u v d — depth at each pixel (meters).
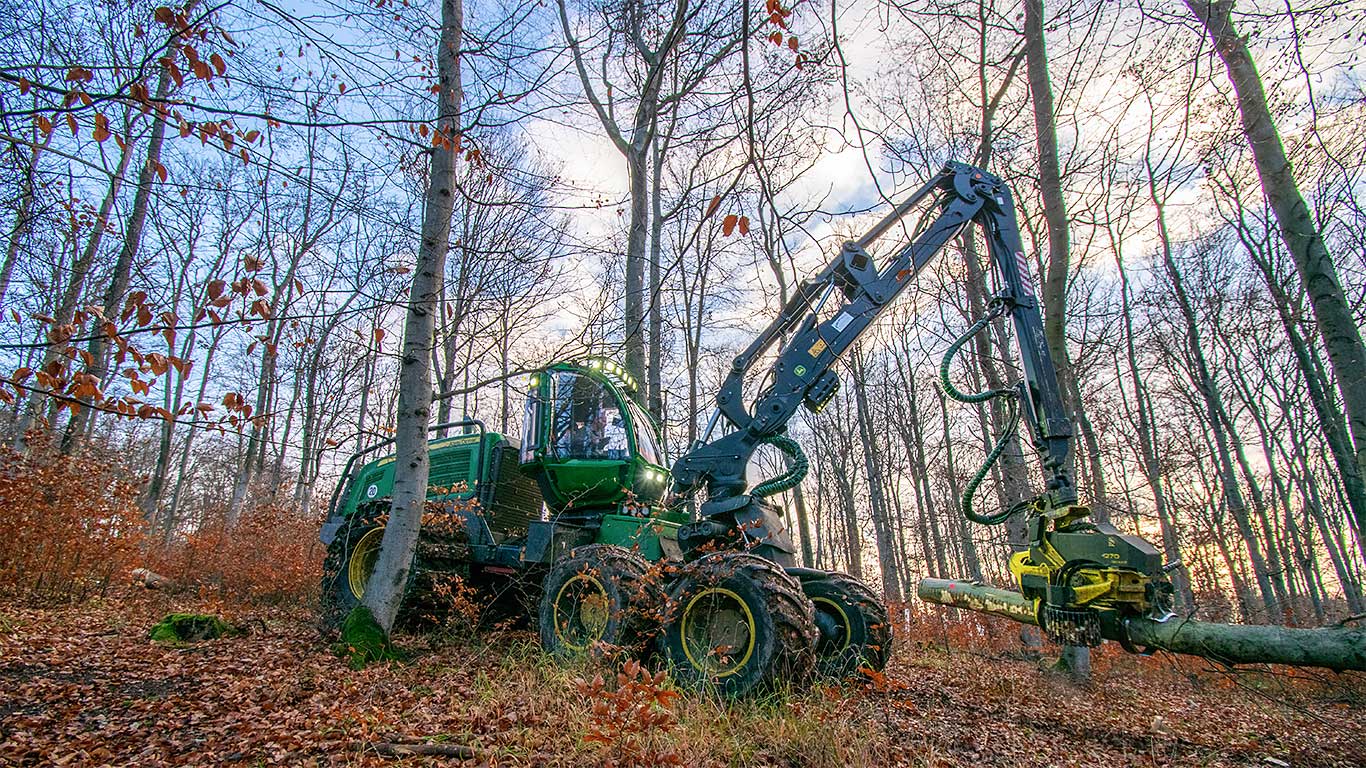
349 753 3.34
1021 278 5.19
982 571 19.84
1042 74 7.60
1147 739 4.55
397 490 5.72
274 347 3.56
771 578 4.54
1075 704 5.67
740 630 4.88
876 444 24.66
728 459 5.54
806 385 5.49
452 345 10.91
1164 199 4.08
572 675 4.65
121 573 8.81
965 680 6.37
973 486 5.11
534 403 6.80
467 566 6.58
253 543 10.66
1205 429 16.92
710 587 4.67
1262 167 5.82
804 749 3.57
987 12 3.25
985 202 5.60
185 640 6.04
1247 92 5.86
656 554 6.09
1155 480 13.50
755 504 5.30
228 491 32.47
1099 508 9.81
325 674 4.83
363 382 18.16
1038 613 4.38
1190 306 15.37
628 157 11.60
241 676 4.76
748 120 2.45
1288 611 11.21
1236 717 5.43
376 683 4.62
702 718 3.83
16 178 3.24
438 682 4.75
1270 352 16.09
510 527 7.27
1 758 3.12
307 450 19.00
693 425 13.59
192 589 10.12
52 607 7.27
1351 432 5.25
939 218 5.58
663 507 6.92
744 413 5.64
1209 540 12.99
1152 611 3.95
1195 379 15.68
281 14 2.81
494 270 6.84
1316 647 3.38
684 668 4.57
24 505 7.48
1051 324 7.66
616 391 6.70
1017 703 5.45
